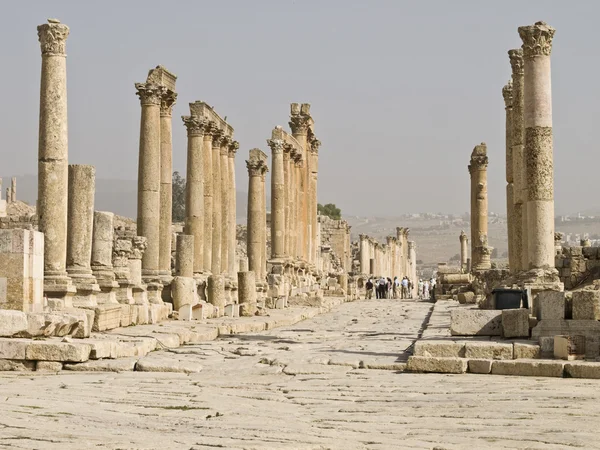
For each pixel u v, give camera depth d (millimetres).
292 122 75875
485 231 76000
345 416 16922
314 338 34906
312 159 81688
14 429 14773
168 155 45812
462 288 72500
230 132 59281
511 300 32562
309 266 76938
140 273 39156
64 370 23562
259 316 48406
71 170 33000
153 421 16125
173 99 45656
